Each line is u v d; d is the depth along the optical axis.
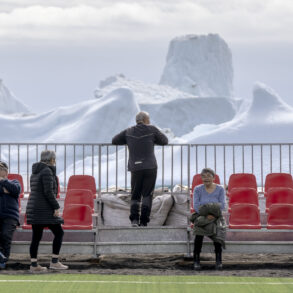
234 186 30.78
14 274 24.64
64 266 26.17
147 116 29.45
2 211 26.05
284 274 24.78
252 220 27.64
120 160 122.12
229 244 27.48
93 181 30.92
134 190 28.98
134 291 20.97
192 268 26.55
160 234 28.17
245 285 22.17
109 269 26.27
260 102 185.75
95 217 31.17
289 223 27.70
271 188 29.47
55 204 25.14
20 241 27.81
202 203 26.02
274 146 122.00
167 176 141.62
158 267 26.86
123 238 28.08
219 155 127.06
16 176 30.86
